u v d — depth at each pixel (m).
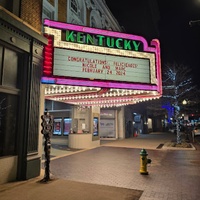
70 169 9.39
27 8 8.32
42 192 6.06
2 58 7.26
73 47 9.80
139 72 11.10
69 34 9.95
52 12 13.38
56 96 14.20
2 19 6.69
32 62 8.05
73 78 9.52
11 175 7.23
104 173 8.66
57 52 9.38
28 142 7.62
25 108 7.79
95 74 10.11
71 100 16.47
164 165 10.33
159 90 11.52
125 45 11.07
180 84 24.09
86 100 16.36
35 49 8.21
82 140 17.23
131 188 6.63
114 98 15.10
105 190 6.33
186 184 7.07
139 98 14.68
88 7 18.50
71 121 19.31
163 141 24.03
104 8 21.88
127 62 10.91
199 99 27.30
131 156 13.09
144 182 7.33
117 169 9.41
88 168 9.61
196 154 14.05
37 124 8.09
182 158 12.41
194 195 6.00
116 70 10.61
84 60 9.92
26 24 7.92
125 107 30.06
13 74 7.70
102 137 27.42
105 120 27.73
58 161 11.39
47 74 8.91
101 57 10.35
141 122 42.31
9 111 7.55
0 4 7.46
